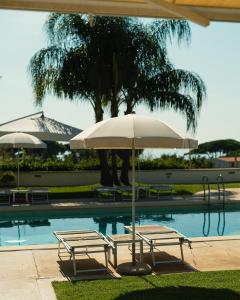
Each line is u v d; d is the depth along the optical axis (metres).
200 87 20.89
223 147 47.94
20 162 24.17
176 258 8.08
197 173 25.98
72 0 5.57
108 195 18.86
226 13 5.89
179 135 6.64
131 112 20.94
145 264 7.43
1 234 12.74
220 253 8.44
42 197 18.33
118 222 14.65
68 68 19.75
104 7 5.76
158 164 25.98
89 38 20.16
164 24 20.62
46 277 6.96
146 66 20.64
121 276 7.02
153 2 4.81
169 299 5.75
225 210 16.98
